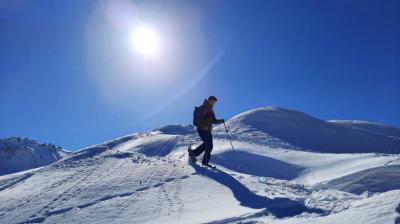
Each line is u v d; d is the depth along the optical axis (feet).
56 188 46.44
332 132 106.42
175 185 40.75
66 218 34.73
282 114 113.39
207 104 46.60
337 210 25.29
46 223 34.22
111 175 49.39
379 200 24.09
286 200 30.73
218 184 39.52
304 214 25.88
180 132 98.73
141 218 31.81
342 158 65.51
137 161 57.31
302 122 109.40
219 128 101.19
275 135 94.12
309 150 83.30
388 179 50.72
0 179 65.31
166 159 57.57
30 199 42.88
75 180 49.44
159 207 34.01
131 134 94.99
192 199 35.29
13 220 36.24
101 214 34.27
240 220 27.14
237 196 34.60
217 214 29.81
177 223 29.01
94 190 42.78
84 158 67.05
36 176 56.54
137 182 43.98
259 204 31.24
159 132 97.14
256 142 81.30
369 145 101.60
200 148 48.55
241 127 99.55
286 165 62.80
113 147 80.74
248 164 61.36
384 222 20.63
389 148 101.40
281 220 25.61
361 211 22.86
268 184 38.63
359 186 49.93
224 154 64.39
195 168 47.16
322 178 54.90
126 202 36.81
